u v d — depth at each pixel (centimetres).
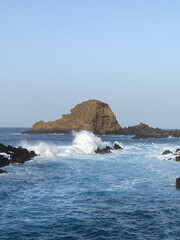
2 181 1973
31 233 1122
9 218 1266
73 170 2495
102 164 2898
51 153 3462
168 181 2100
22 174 2256
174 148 5066
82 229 1177
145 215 1352
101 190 1789
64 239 1081
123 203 1530
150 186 1928
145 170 2578
